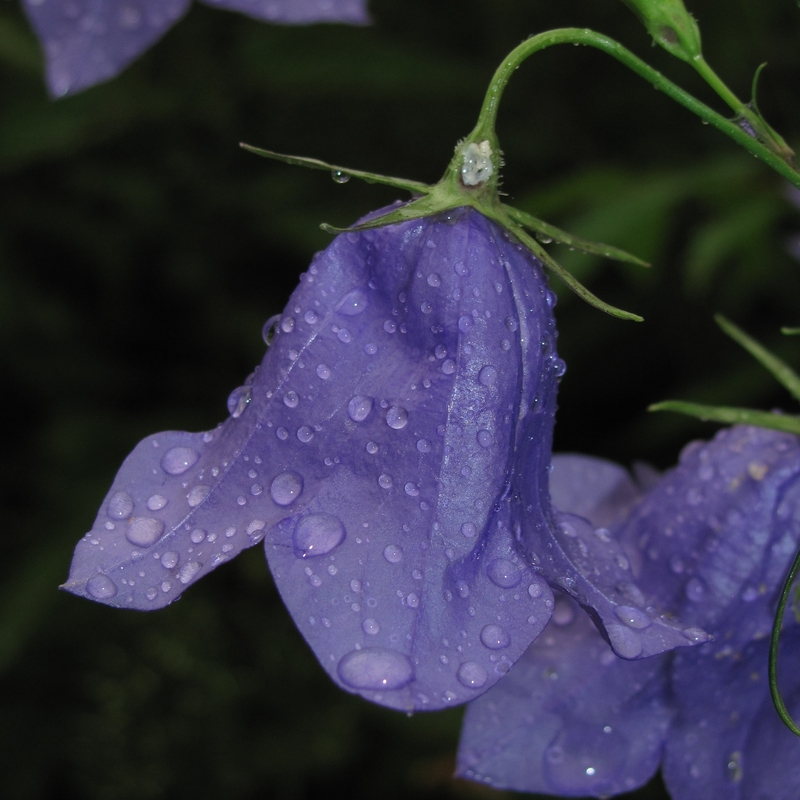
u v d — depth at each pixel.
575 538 0.11
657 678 0.11
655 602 0.11
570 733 0.11
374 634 0.09
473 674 0.09
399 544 0.10
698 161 0.21
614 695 0.11
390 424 0.10
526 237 0.10
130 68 0.21
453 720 0.21
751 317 0.20
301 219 0.22
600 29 0.22
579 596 0.10
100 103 0.21
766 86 0.21
